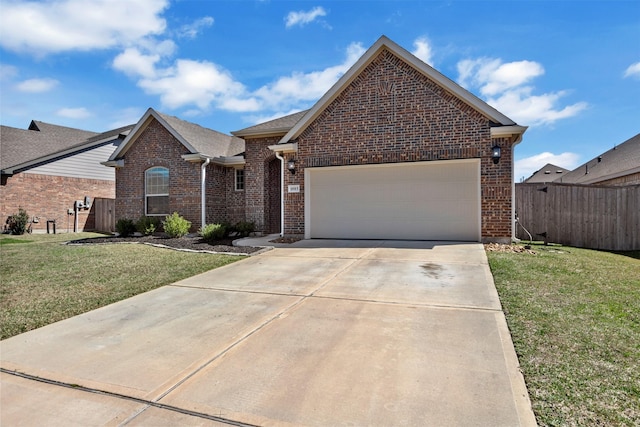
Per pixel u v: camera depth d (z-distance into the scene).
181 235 13.94
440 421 2.62
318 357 3.68
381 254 8.97
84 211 20.92
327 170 12.09
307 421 2.67
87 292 6.32
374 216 11.65
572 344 3.80
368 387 3.10
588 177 21.45
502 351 3.68
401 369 3.38
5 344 4.24
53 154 19.66
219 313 5.10
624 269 7.30
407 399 2.91
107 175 22.22
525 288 5.87
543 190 12.01
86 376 3.44
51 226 19.52
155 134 16.11
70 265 8.54
